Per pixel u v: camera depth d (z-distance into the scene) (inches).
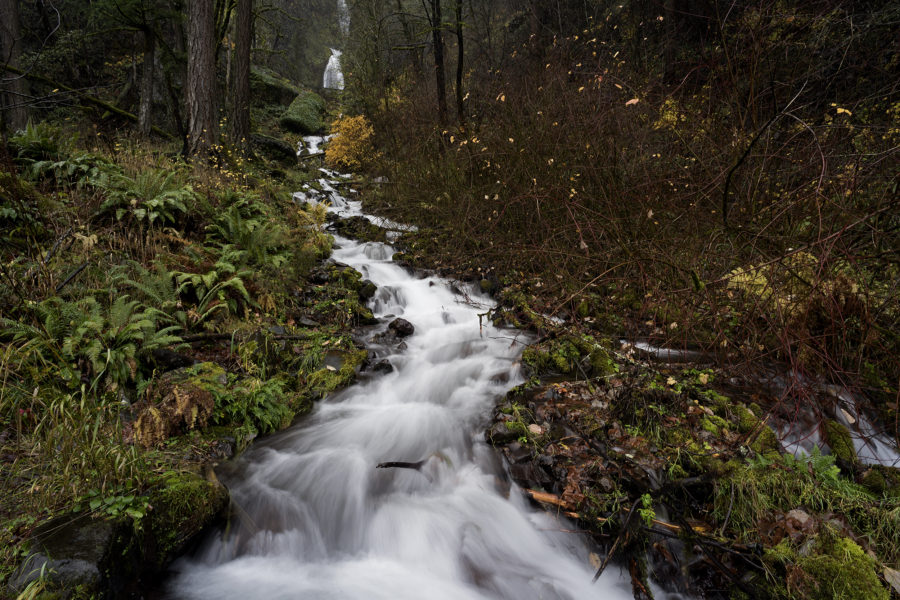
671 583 99.0
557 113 274.7
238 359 166.1
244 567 107.5
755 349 146.7
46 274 149.9
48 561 77.2
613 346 185.2
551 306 223.8
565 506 112.8
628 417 139.1
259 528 114.0
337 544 118.1
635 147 235.3
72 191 209.9
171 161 319.0
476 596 104.4
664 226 206.1
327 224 374.3
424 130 418.6
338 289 248.7
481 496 124.6
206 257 213.9
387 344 209.3
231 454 130.0
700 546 99.3
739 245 179.9
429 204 365.7
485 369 186.4
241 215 265.3
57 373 124.1
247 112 473.7
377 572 110.7
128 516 90.3
